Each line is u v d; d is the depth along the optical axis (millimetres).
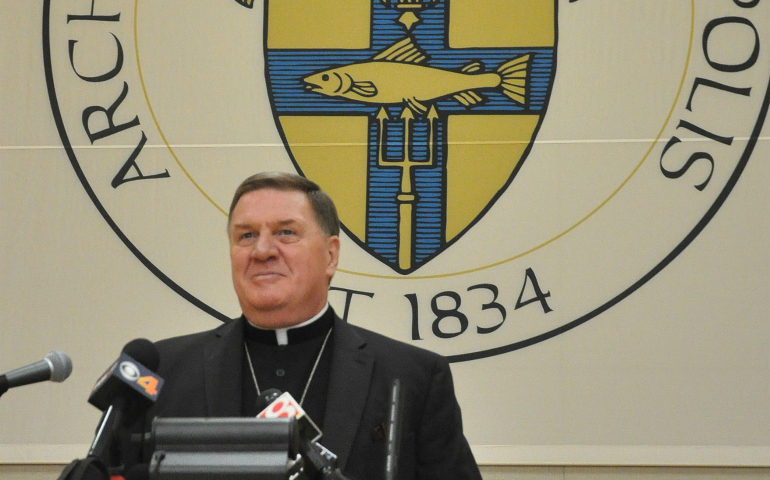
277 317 3076
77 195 4637
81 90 4730
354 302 4469
